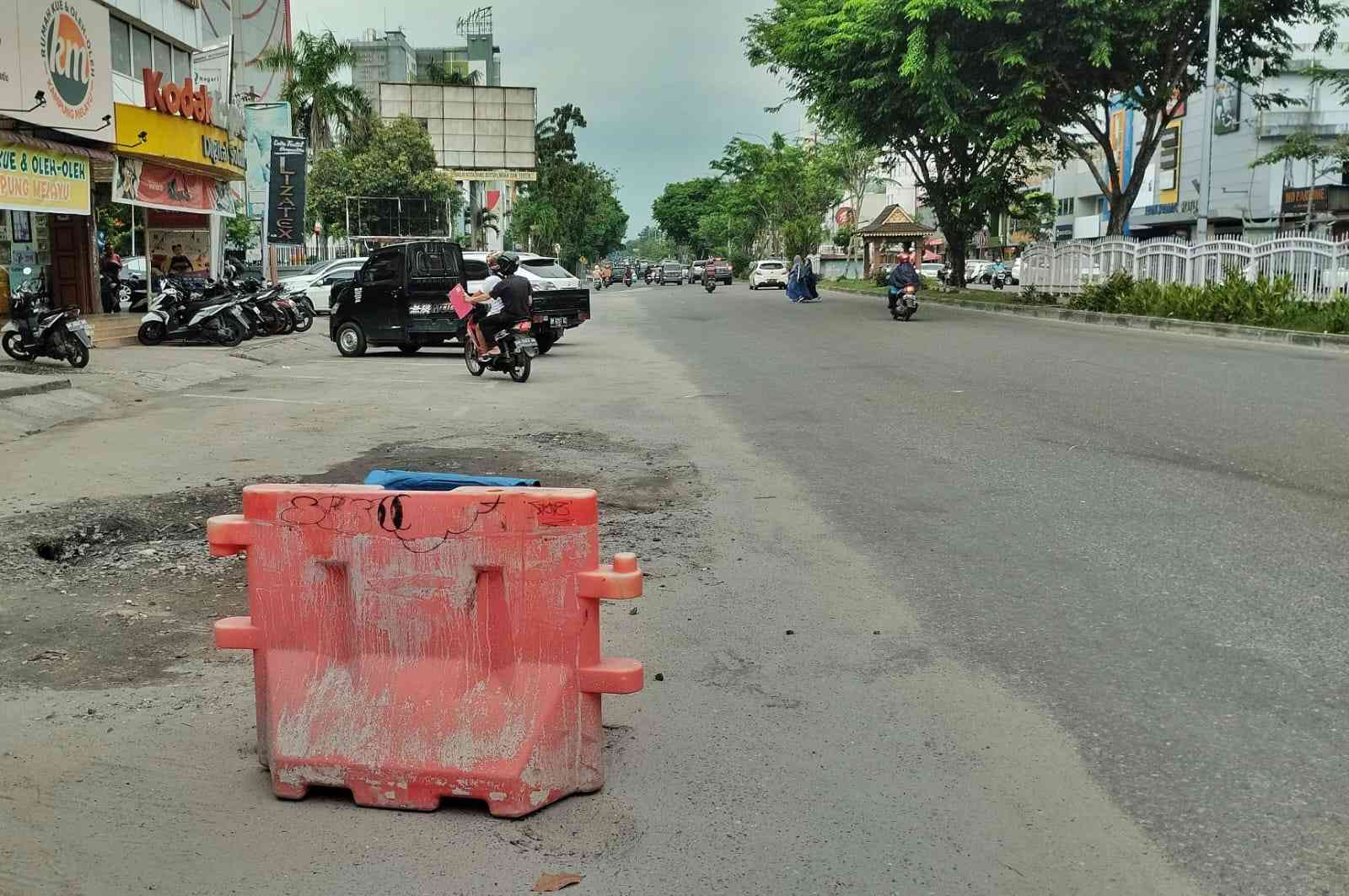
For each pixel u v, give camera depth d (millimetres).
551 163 105312
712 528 6922
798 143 74750
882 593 5527
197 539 6738
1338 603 5156
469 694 3428
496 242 96688
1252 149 52656
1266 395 11859
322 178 60094
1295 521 6645
